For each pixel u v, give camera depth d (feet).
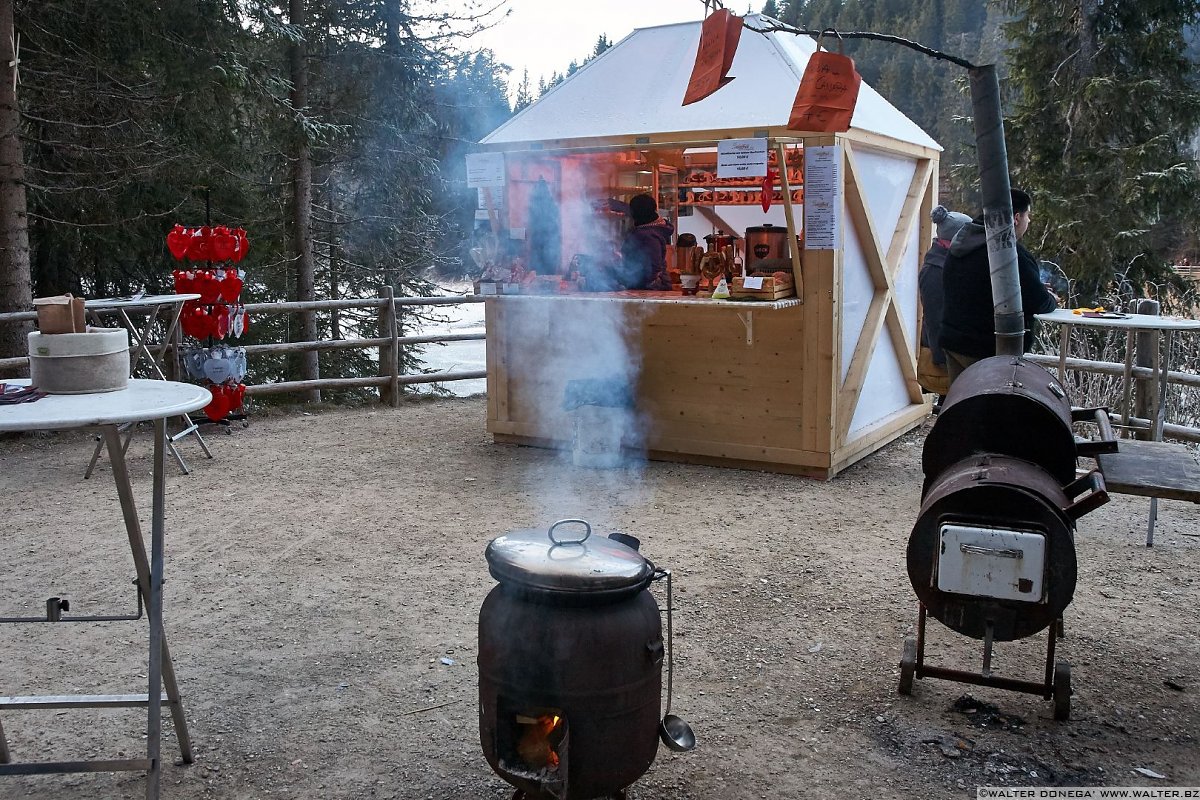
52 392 8.22
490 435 25.53
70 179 30.68
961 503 9.57
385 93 42.86
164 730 10.41
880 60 110.83
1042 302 16.84
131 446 24.14
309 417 28.43
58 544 16.62
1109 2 50.96
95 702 9.05
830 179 19.16
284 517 18.24
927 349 21.06
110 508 18.81
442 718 10.69
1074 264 49.03
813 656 12.20
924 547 9.82
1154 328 19.76
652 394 22.20
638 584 7.84
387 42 42.52
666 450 22.22
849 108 12.60
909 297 24.61
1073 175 50.52
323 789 9.30
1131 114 49.65
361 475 21.42
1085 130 50.49
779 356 20.58
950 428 10.69
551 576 7.62
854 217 20.74
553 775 7.73
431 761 9.80
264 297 41.50
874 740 10.18
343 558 15.93
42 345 8.17
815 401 20.29
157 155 31.01
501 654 7.89
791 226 19.60
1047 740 10.14
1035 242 51.44
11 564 15.62
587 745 7.79
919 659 11.05
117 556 16.03
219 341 28.09
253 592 14.46
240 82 30.01
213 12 29.45
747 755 9.89
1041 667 11.82
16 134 25.46
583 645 7.64
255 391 27.66
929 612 10.02
